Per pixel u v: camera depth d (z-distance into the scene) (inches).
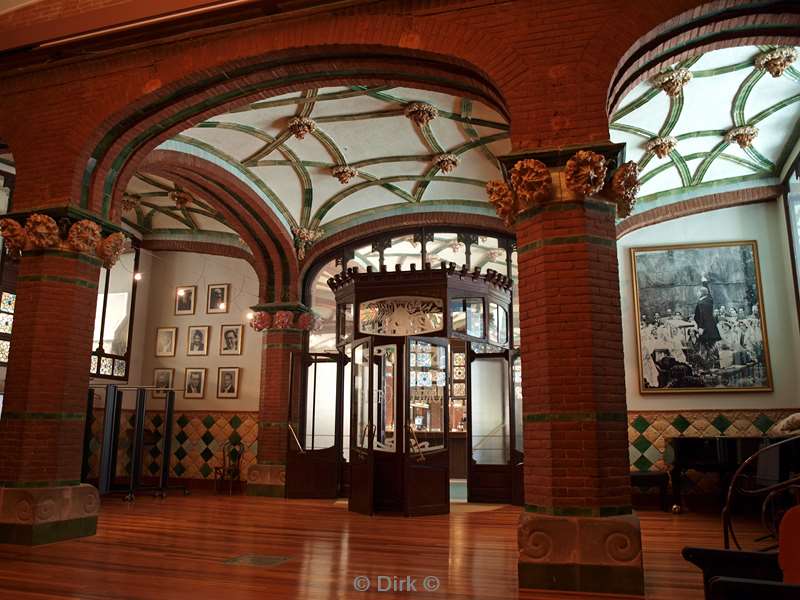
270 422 476.1
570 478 199.2
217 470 505.4
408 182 446.3
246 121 366.3
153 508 391.9
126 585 196.1
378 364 384.2
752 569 144.8
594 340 205.6
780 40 244.1
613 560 192.7
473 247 551.5
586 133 219.6
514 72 231.5
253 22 269.1
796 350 403.2
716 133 370.0
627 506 200.2
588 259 210.4
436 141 389.4
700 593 191.3
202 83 286.7
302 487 453.1
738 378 412.8
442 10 245.8
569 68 226.2
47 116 300.5
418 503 363.6
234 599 181.2
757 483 310.7
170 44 284.2
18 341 281.7
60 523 271.1
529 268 219.8
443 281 411.5
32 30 300.4
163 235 562.3
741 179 419.5
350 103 349.1
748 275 421.1
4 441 273.3
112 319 541.3
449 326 406.3
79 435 285.6
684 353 422.0
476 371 462.9
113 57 293.9
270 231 473.4
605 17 227.6
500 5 239.3
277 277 489.7
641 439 419.5
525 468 213.0
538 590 194.4
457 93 274.2
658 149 371.2
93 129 290.2
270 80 287.3
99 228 296.4
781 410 403.9
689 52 248.1
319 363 503.2
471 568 224.5
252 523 330.3
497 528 318.3
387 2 252.8
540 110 225.6
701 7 223.0
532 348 215.0
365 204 475.2
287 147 398.6
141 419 459.5
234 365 540.1
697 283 427.2
